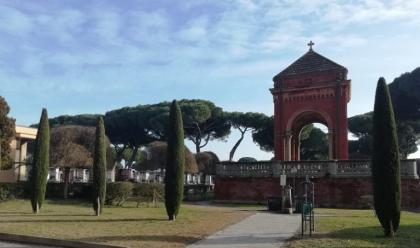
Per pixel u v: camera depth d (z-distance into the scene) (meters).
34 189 24.66
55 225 18.64
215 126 65.62
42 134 25.27
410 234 16.06
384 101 16.23
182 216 22.56
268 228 17.98
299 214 24.14
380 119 16.17
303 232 16.16
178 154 21.44
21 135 45.12
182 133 21.88
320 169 31.84
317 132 62.53
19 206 28.94
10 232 16.55
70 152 38.56
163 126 60.97
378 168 15.94
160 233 16.47
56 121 73.44
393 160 15.86
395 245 13.77
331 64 37.03
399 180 15.88
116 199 30.19
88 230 17.14
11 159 39.81
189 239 15.23
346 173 31.14
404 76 52.16
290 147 37.66
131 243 14.27
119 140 67.06
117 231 16.91
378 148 16.05
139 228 17.80
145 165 55.12
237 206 30.91
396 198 15.66
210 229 17.64
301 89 37.28
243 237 15.70
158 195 32.62
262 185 33.31
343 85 36.00
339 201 30.88
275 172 33.06
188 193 44.06
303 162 32.41
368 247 13.43
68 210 26.03
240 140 65.88
